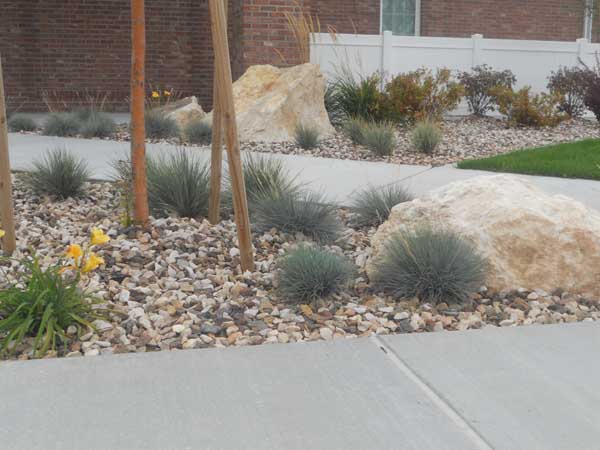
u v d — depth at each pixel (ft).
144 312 13.20
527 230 14.76
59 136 36.73
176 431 8.96
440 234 14.65
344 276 14.39
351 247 18.01
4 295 12.39
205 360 11.15
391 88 41.57
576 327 12.78
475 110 47.96
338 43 45.39
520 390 10.19
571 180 26.30
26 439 8.75
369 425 9.16
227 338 12.28
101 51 56.34
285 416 9.37
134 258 16.05
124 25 56.44
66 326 12.39
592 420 9.34
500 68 49.85
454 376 10.64
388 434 8.94
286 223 18.24
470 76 47.34
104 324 12.46
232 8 49.37
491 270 14.73
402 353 11.50
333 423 9.20
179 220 19.01
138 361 11.09
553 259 14.71
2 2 54.49
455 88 42.29
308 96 37.93
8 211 15.89
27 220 19.47
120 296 13.76
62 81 56.08
